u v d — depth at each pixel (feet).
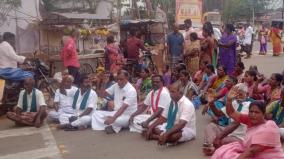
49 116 27.07
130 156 19.44
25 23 51.29
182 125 20.30
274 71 46.47
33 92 26.13
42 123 26.45
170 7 97.30
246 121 15.88
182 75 29.45
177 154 19.49
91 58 44.11
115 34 56.08
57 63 42.29
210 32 35.37
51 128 25.49
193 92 29.71
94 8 61.52
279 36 66.23
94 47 51.11
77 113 25.86
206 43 34.83
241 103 19.29
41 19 53.21
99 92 30.48
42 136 23.65
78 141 22.36
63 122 25.50
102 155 19.79
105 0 62.28
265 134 13.69
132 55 40.73
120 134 23.48
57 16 54.90
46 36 51.83
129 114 24.17
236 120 16.33
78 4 60.29
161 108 21.95
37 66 33.78
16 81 29.84
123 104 23.81
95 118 24.91
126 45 40.98
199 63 35.50
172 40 38.24
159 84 22.33
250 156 13.96
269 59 60.34
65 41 33.17
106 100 26.63
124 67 39.06
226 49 34.53
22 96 26.25
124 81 24.31
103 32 51.16
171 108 20.98
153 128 21.94
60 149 21.01
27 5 51.88
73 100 26.30
